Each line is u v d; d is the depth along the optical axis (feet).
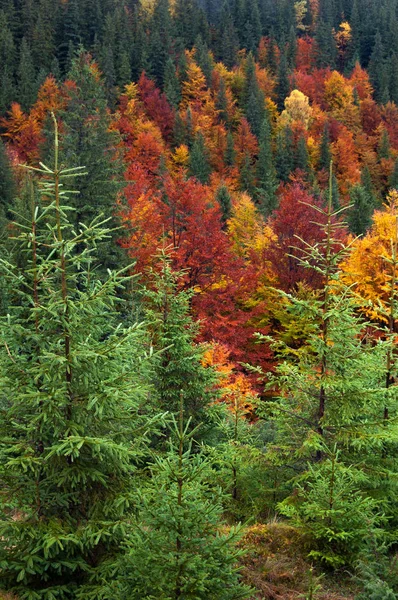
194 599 17.07
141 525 19.89
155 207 86.69
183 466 19.15
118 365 22.80
